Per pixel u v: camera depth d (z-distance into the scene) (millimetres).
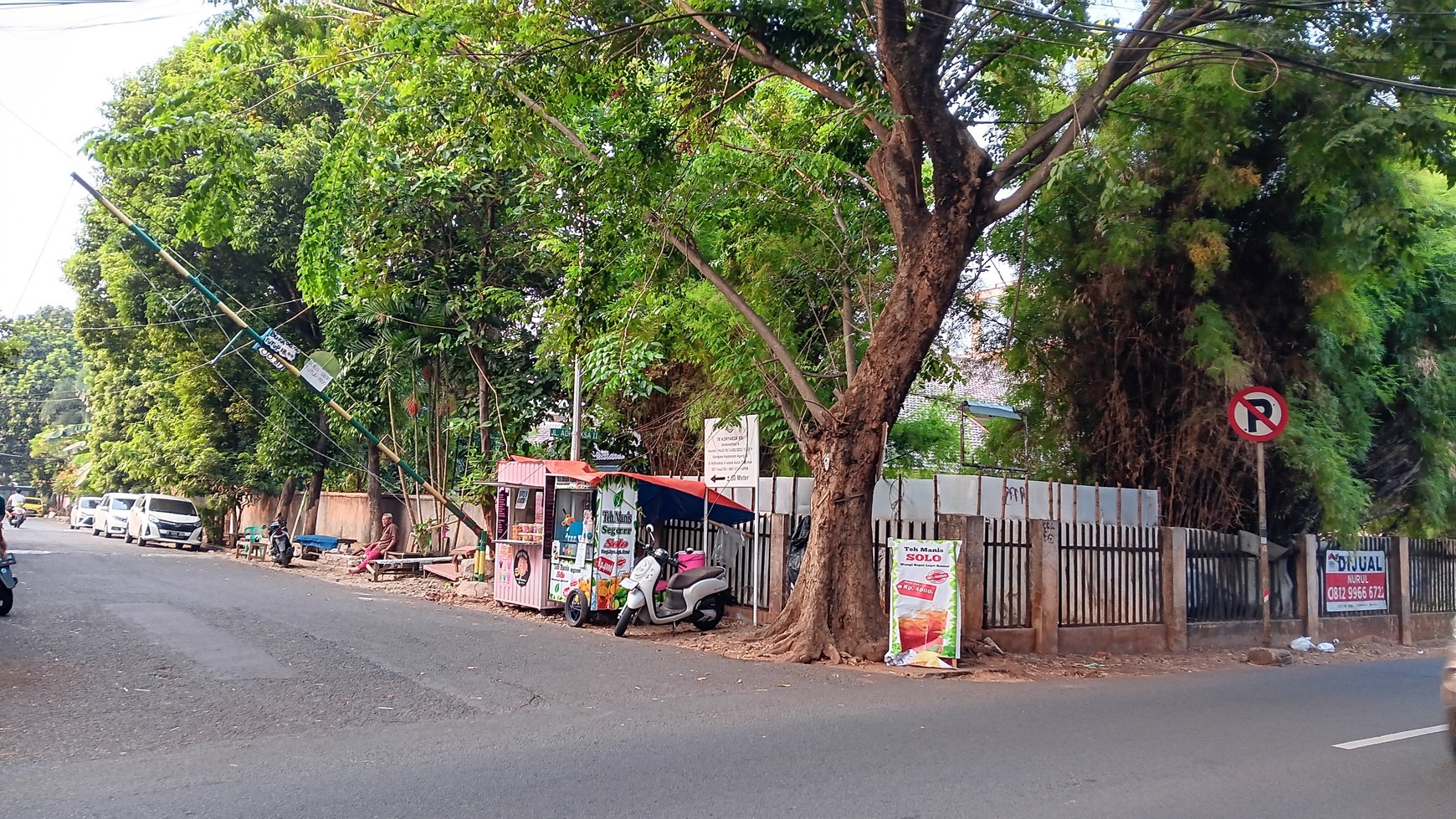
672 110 12867
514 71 11742
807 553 11992
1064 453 16141
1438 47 10328
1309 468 13680
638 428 19438
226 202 12531
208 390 30281
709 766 6324
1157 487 15109
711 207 13211
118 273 26156
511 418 20625
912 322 11648
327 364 20406
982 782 6070
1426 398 15695
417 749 6633
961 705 8828
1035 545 12703
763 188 13234
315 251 16406
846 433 11828
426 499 24906
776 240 13867
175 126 11969
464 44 12445
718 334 14500
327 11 13562
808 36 11625
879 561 13062
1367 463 16422
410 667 9703
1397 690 10727
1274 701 9672
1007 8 11156
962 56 12836
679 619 13562
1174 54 11703
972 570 12102
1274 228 13750
